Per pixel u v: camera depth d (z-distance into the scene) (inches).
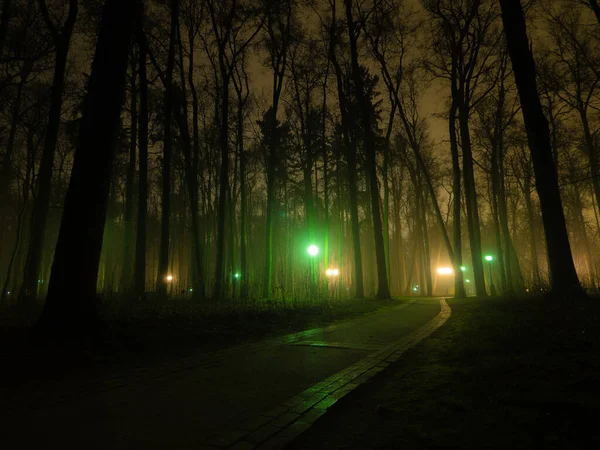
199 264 737.0
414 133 1205.7
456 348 271.3
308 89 1032.2
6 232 1598.2
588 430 124.0
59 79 571.2
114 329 311.9
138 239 684.7
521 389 166.9
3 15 606.5
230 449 117.3
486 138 1186.6
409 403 164.1
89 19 693.9
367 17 912.3
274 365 239.1
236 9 783.7
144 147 713.0
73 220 303.7
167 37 804.6
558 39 943.0
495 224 1087.0
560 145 1117.1
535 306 443.2
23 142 1055.6
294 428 135.4
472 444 119.4
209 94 981.8
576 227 1744.6
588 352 218.7
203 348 304.2
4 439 123.1
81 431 131.3
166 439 124.6
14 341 265.7
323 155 1144.8
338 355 271.1
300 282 669.3
